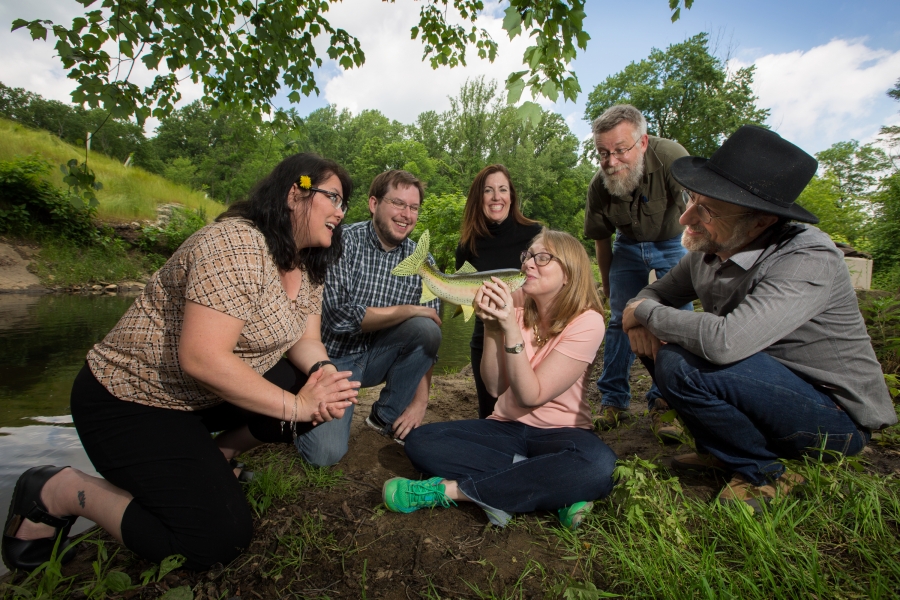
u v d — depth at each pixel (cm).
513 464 211
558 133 5081
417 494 220
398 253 322
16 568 194
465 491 212
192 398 203
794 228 216
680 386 217
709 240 229
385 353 310
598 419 335
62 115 5784
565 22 242
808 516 191
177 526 186
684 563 167
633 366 501
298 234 211
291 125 511
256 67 470
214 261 183
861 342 207
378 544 202
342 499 242
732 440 215
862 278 608
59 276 1491
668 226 350
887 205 1343
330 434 265
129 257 1756
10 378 532
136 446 190
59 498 195
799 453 215
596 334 238
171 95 398
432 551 195
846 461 208
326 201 208
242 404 195
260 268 194
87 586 178
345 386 210
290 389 239
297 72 493
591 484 206
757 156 211
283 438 240
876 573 156
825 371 208
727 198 208
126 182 2072
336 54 506
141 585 181
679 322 221
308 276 245
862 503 187
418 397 321
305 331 253
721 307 237
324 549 200
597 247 409
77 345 711
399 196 298
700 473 247
